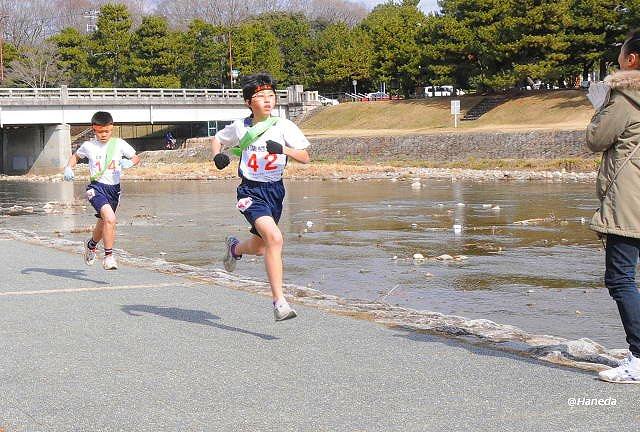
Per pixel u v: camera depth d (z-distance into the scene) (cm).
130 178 5262
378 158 5741
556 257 1619
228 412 462
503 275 1407
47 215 2853
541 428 428
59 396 496
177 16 11794
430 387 507
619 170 512
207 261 1623
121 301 830
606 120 511
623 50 520
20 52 8450
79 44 8288
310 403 477
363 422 441
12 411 468
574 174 4203
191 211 2862
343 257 1658
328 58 8475
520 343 641
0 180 5959
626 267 519
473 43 6306
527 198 3050
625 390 498
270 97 660
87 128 8931
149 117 6850
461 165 4994
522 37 5900
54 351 612
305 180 4594
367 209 2769
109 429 436
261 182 657
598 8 5550
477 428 429
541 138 5016
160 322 721
